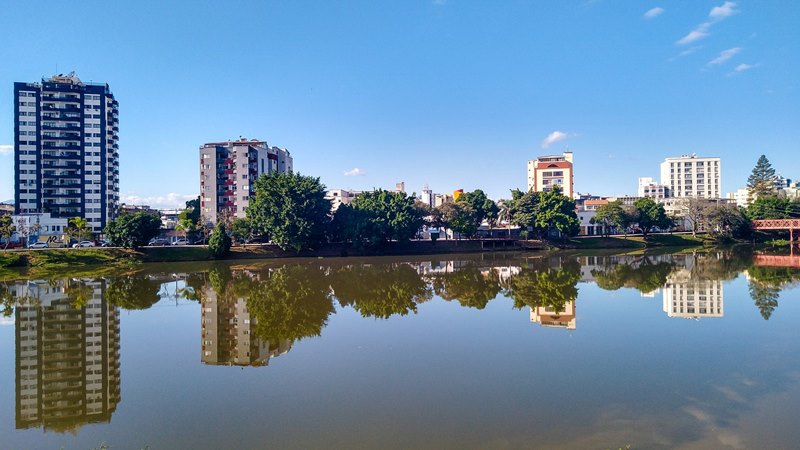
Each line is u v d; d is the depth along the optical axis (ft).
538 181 570.05
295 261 306.96
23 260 274.16
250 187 435.53
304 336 105.81
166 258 309.22
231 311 137.18
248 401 68.08
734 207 436.35
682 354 84.99
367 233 342.85
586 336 99.35
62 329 117.60
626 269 229.45
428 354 89.25
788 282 170.71
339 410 63.77
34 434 59.93
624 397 65.62
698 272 209.36
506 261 293.84
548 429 56.44
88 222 452.76
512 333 103.81
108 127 478.18
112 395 71.92
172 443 56.08
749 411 60.18
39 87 449.89
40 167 447.01
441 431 56.65
